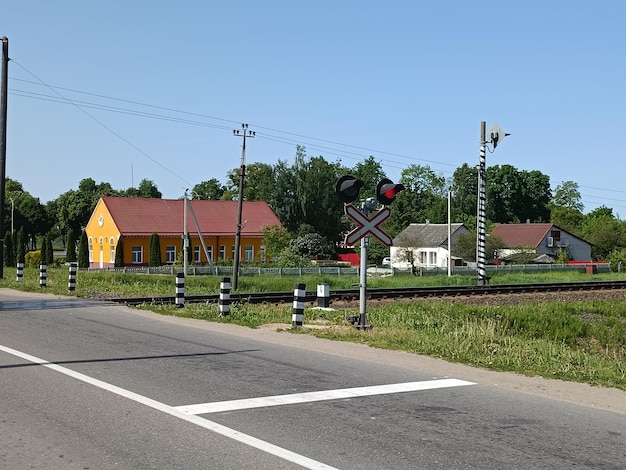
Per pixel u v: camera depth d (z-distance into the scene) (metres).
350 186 14.36
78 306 19.08
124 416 7.18
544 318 24.05
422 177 123.88
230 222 77.12
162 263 70.56
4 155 30.47
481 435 6.79
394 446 6.33
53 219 124.44
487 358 11.39
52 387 8.47
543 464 5.92
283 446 6.24
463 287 36.00
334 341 13.20
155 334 13.56
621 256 76.50
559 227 92.88
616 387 9.54
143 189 135.50
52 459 5.79
